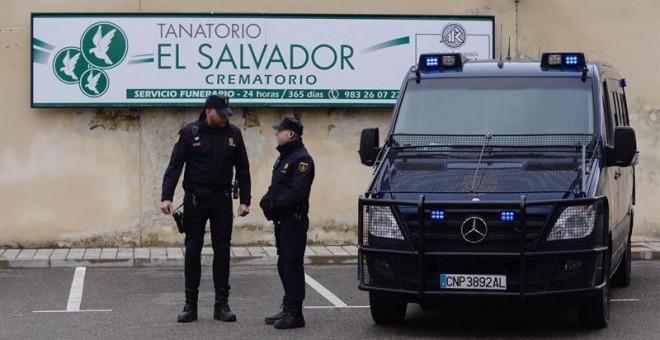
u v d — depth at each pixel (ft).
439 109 38.86
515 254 32.86
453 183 34.88
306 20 57.82
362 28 58.13
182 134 37.29
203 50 57.36
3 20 57.11
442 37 58.59
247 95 57.62
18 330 36.47
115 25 56.90
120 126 57.98
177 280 48.98
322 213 59.11
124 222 58.08
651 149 60.49
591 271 33.45
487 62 40.68
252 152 58.59
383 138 59.26
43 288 46.57
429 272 33.60
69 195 57.77
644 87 60.39
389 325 37.11
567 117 37.91
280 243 36.65
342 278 49.65
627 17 60.23
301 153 36.42
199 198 37.24
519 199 33.27
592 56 60.18
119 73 56.95
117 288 46.57
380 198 34.53
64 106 56.70
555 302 33.40
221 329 36.32
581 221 33.35
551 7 59.93
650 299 42.73
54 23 56.59
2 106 57.21
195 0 58.18
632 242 59.93
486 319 38.40
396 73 58.34
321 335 35.19
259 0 58.39
